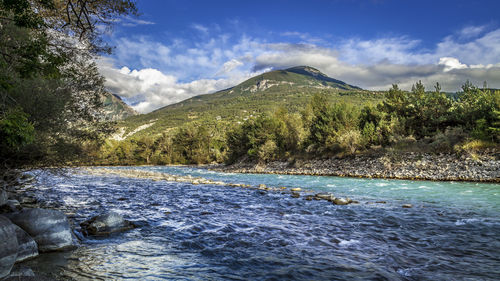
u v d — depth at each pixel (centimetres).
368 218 985
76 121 1191
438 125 3294
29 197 1324
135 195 1619
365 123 3878
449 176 2278
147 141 8856
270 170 4397
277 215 1044
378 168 2972
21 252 529
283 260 576
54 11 876
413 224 893
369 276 495
